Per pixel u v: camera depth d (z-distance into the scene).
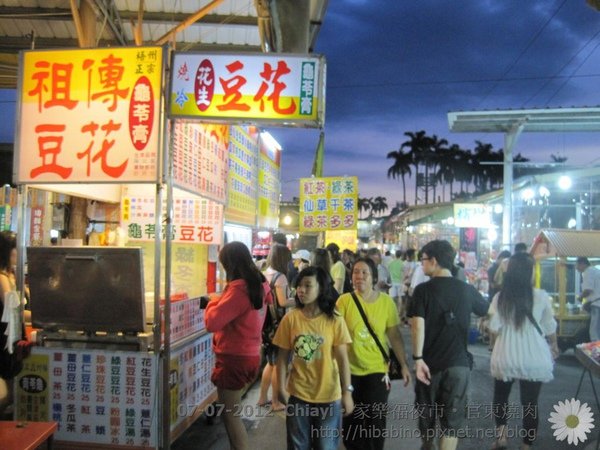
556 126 15.85
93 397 4.27
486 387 7.15
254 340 4.22
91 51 4.36
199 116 4.27
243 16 8.70
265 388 5.83
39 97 4.41
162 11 8.52
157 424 4.21
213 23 8.74
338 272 8.15
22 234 4.50
